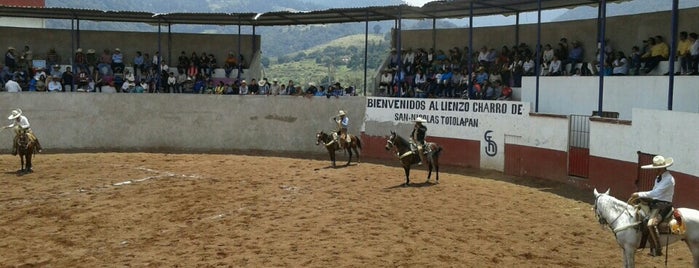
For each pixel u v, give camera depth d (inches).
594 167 845.2
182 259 525.7
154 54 1609.3
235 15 1362.0
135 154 1227.2
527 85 1094.4
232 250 550.3
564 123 906.1
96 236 606.9
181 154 1244.5
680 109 829.8
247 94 1338.6
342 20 1418.6
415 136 901.2
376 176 973.2
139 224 653.3
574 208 740.7
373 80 1448.1
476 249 554.3
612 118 822.5
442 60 1317.7
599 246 572.4
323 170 1034.7
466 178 971.3
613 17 1167.0
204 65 1508.4
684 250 558.9
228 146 1325.0
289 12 1307.8
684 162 653.9
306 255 530.6
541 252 549.6
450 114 1117.7
